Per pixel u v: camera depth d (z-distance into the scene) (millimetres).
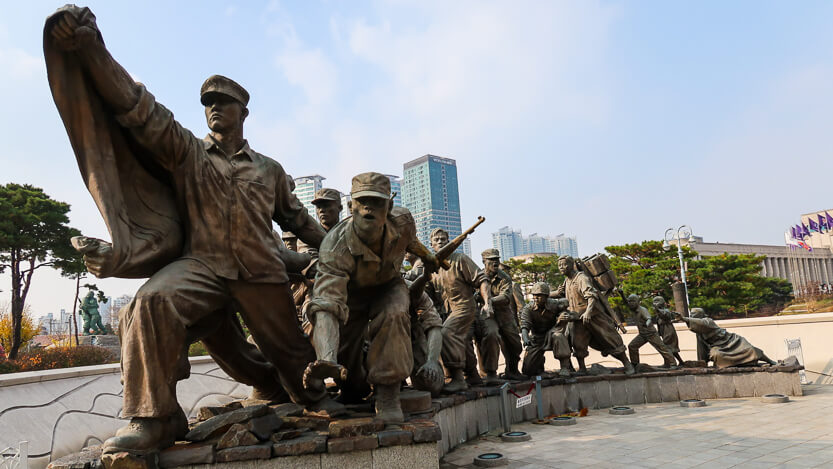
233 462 3365
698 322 10305
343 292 4023
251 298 4047
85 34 3189
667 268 33094
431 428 3789
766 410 7977
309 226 4898
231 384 9719
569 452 5609
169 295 3461
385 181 4145
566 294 10156
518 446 6059
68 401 6449
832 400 8703
